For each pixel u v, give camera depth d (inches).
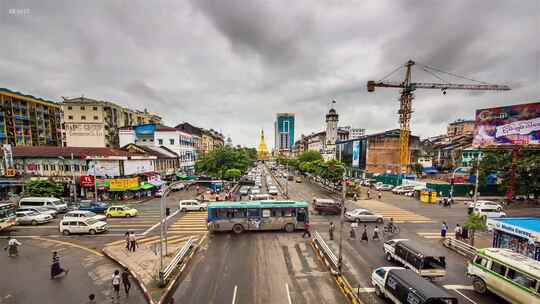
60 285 571.8
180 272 618.2
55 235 935.0
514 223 705.0
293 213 973.2
